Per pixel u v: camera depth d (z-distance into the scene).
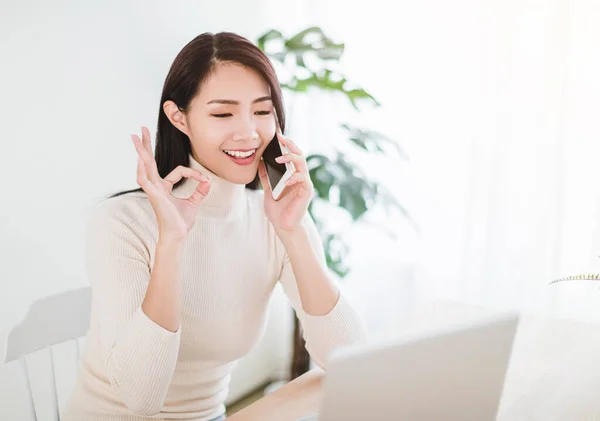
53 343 1.30
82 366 1.22
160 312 1.01
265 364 2.67
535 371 1.19
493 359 0.74
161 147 1.24
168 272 1.02
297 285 1.24
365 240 2.58
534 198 2.11
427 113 2.31
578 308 2.10
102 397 1.17
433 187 2.36
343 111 2.51
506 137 2.12
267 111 1.16
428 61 2.28
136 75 1.94
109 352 1.05
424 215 2.40
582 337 1.38
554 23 1.98
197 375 1.27
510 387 1.11
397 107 2.37
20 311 1.70
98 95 1.83
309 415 1.00
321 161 1.98
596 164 2.00
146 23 1.94
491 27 2.10
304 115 2.61
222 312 1.27
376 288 2.58
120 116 1.91
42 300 1.28
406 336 0.68
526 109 2.08
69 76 1.74
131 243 1.14
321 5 2.49
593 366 1.21
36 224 1.71
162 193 1.02
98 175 1.87
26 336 1.26
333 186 2.10
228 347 1.29
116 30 1.85
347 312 1.22
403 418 0.70
